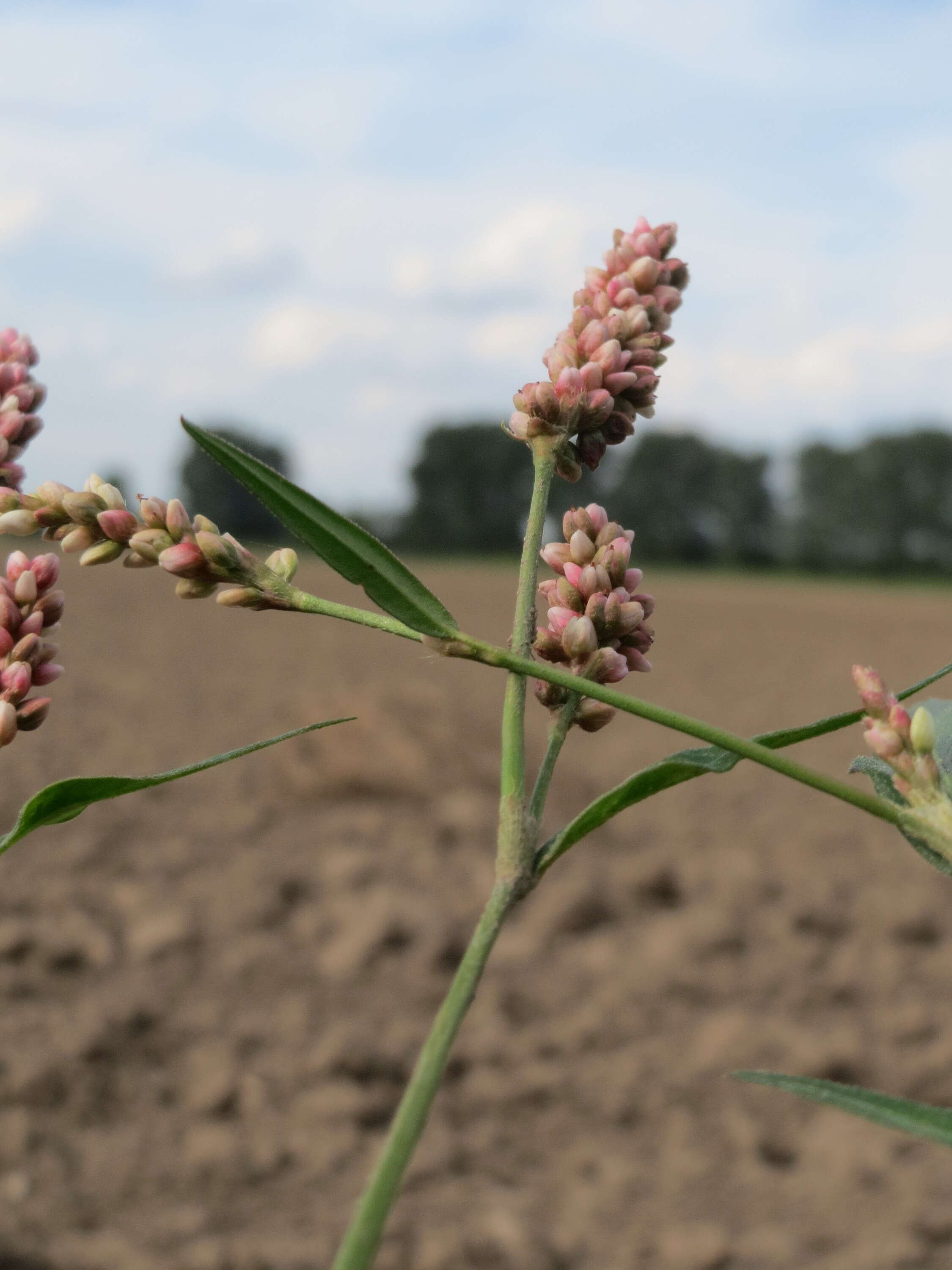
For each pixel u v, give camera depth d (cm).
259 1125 563
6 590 89
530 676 79
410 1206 516
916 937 764
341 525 77
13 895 754
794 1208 515
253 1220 500
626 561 95
